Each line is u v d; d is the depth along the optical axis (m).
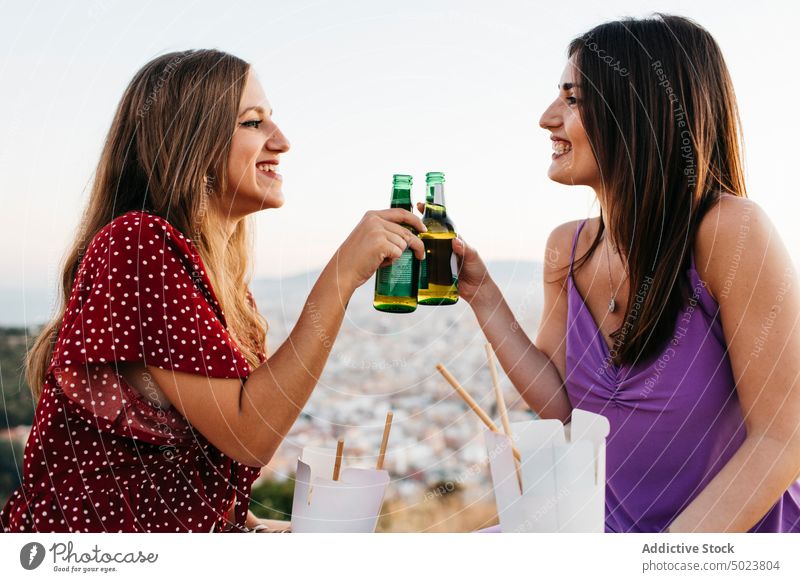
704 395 1.15
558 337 1.42
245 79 1.18
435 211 1.25
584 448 0.86
